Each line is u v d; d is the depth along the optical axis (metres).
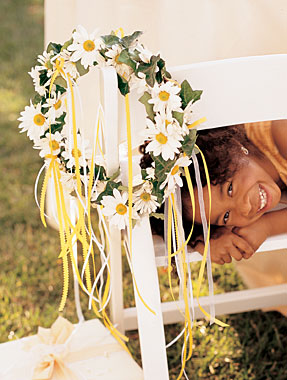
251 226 1.25
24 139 3.08
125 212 1.01
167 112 0.94
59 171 1.05
